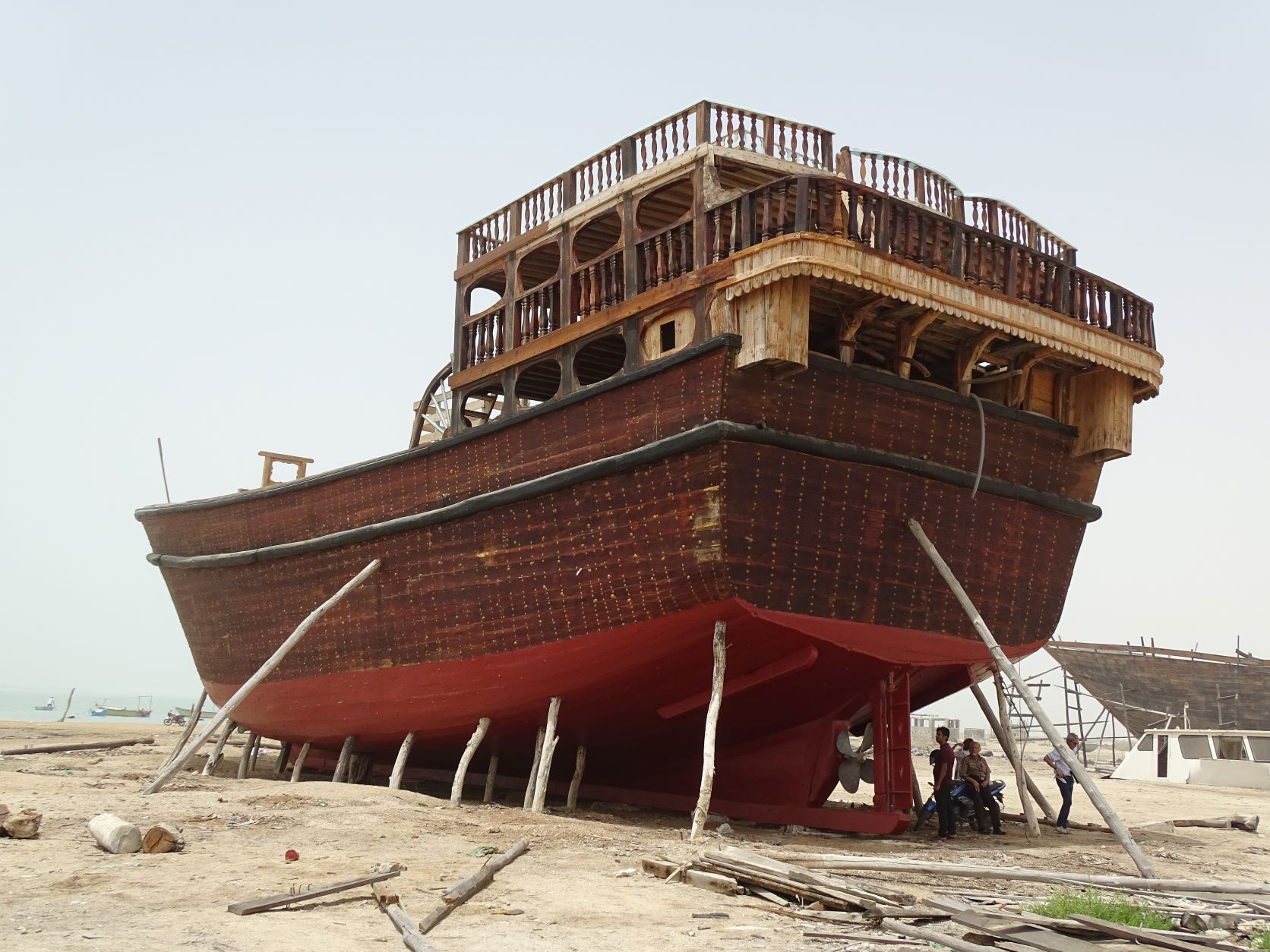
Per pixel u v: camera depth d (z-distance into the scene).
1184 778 34.22
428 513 16.66
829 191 12.81
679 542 13.29
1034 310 14.34
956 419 14.80
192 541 22.42
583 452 14.50
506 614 15.62
